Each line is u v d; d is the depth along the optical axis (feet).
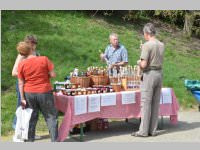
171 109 29.35
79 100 25.53
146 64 26.55
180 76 44.98
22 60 25.29
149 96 27.02
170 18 60.90
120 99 27.14
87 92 26.35
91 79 27.86
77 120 25.45
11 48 41.22
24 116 24.54
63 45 44.60
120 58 30.63
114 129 29.63
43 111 24.76
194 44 58.39
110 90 27.32
